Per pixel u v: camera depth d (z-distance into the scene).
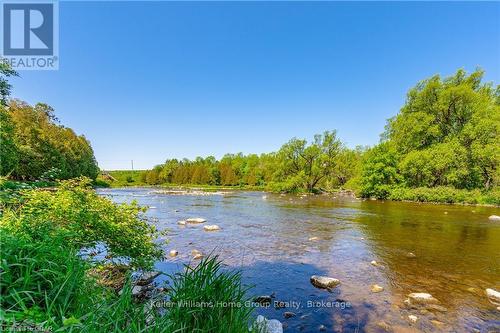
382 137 43.97
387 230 13.39
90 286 3.18
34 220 3.70
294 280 6.95
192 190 57.50
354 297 5.97
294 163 49.25
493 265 8.15
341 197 37.66
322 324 4.82
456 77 35.72
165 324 2.58
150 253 6.17
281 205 25.66
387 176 34.19
